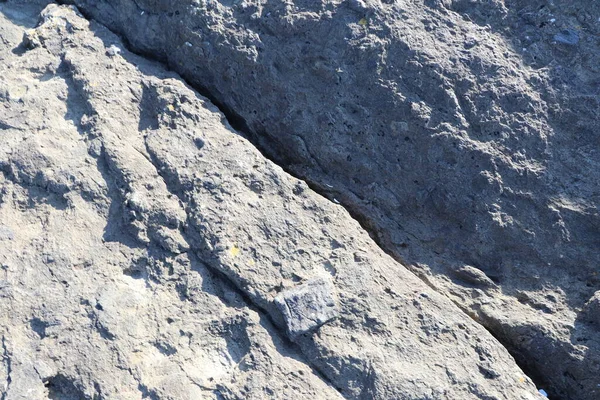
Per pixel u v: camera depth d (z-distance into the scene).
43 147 2.96
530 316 2.77
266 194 2.93
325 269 2.76
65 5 3.55
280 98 3.19
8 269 2.70
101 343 2.56
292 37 3.19
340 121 3.10
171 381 2.51
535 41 3.10
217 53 3.26
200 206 2.84
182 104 3.14
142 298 2.69
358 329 2.64
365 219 3.08
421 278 2.93
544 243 2.88
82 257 2.75
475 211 2.92
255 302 2.69
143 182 2.91
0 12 3.57
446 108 2.99
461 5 3.18
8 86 3.15
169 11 3.34
